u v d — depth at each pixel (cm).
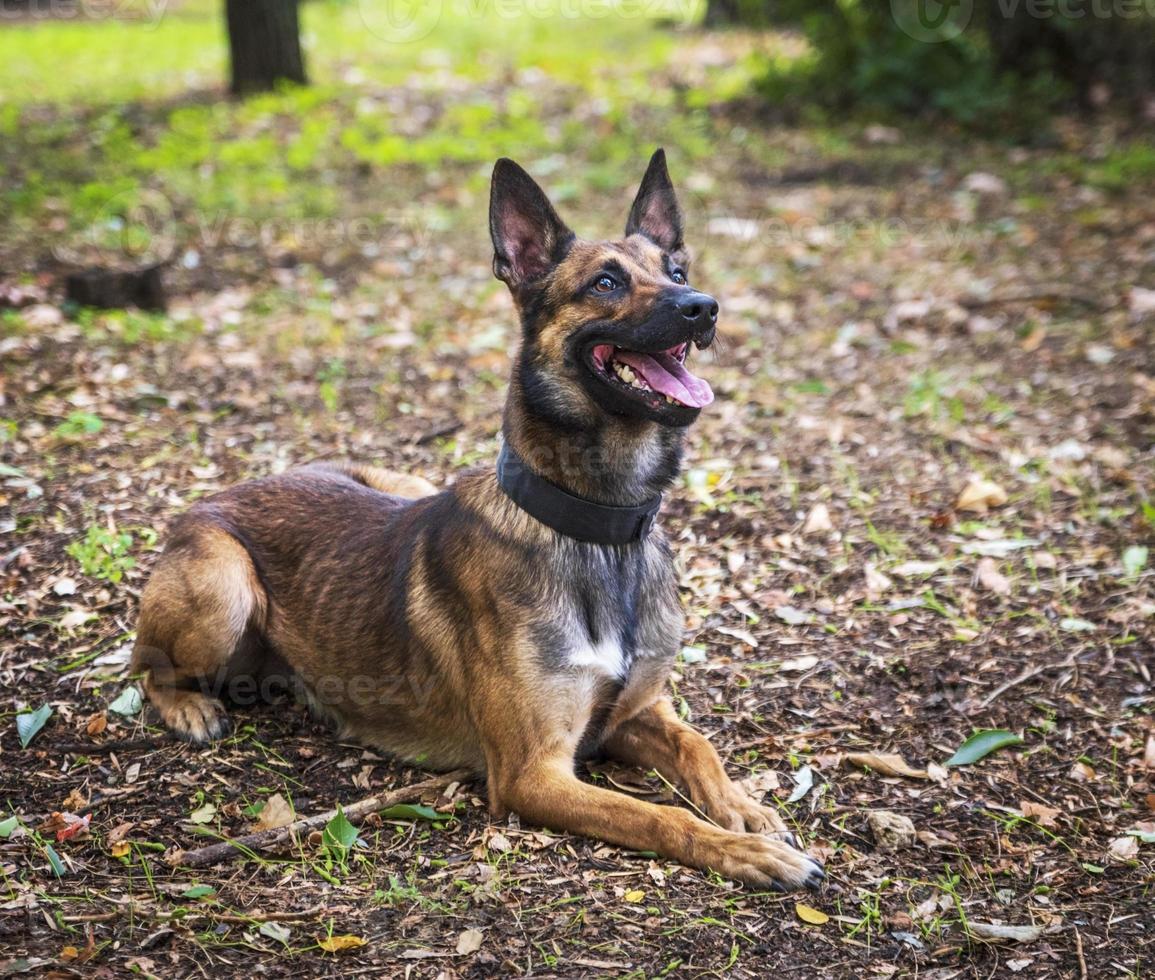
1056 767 421
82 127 1258
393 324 806
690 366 762
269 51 1397
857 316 851
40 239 925
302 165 1139
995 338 804
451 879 358
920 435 673
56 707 444
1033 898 356
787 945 332
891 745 433
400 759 428
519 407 393
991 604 520
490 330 800
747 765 421
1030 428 677
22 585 512
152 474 604
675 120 1316
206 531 446
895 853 376
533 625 380
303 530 454
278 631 450
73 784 404
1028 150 1234
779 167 1186
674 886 353
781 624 510
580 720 390
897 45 1330
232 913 337
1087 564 546
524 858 366
